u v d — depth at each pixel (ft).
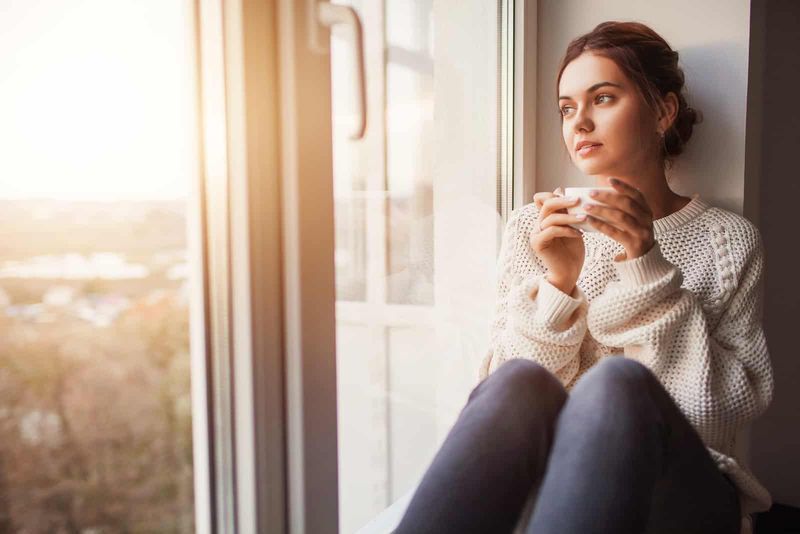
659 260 3.70
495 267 5.49
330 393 3.10
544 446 2.93
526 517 2.92
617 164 4.40
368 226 4.16
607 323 3.77
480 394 3.06
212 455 2.88
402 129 4.48
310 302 2.95
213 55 2.69
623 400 2.68
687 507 3.09
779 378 6.88
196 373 2.83
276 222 2.85
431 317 4.79
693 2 4.86
